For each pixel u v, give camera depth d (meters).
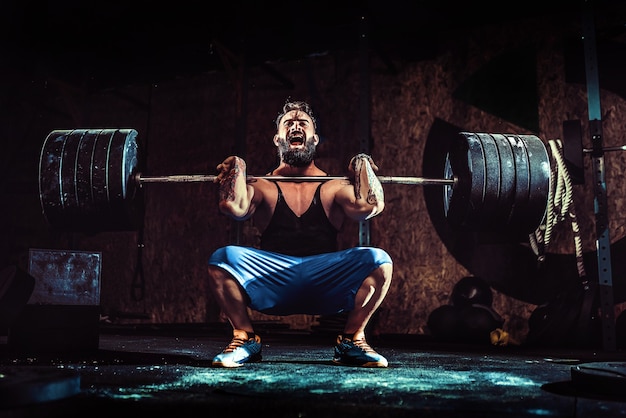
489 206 3.34
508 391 1.80
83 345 3.37
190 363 2.64
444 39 6.27
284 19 5.81
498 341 4.83
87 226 3.36
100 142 3.25
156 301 6.96
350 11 5.59
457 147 3.51
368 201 2.55
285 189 2.73
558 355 3.56
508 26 6.02
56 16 5.89
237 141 5.71
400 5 5.52
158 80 6.88
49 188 3.22
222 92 7.04
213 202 6.90
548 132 5.77
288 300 2.60
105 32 6.05
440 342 5.19
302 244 2.68
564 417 1.38
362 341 2.61
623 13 5.54
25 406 1.44
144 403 1.50
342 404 1.50
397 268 6.14
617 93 5.54
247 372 2.25
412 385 1.91
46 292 3.27
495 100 6.00
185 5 5.67
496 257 5.77
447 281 5.93
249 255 2.54
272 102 6.81
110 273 7.18
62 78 6.84
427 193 6.13
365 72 5.18
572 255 5.49
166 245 7.02
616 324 4.65
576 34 5.75
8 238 7.61
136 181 3.32
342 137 6.46
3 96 7.14
